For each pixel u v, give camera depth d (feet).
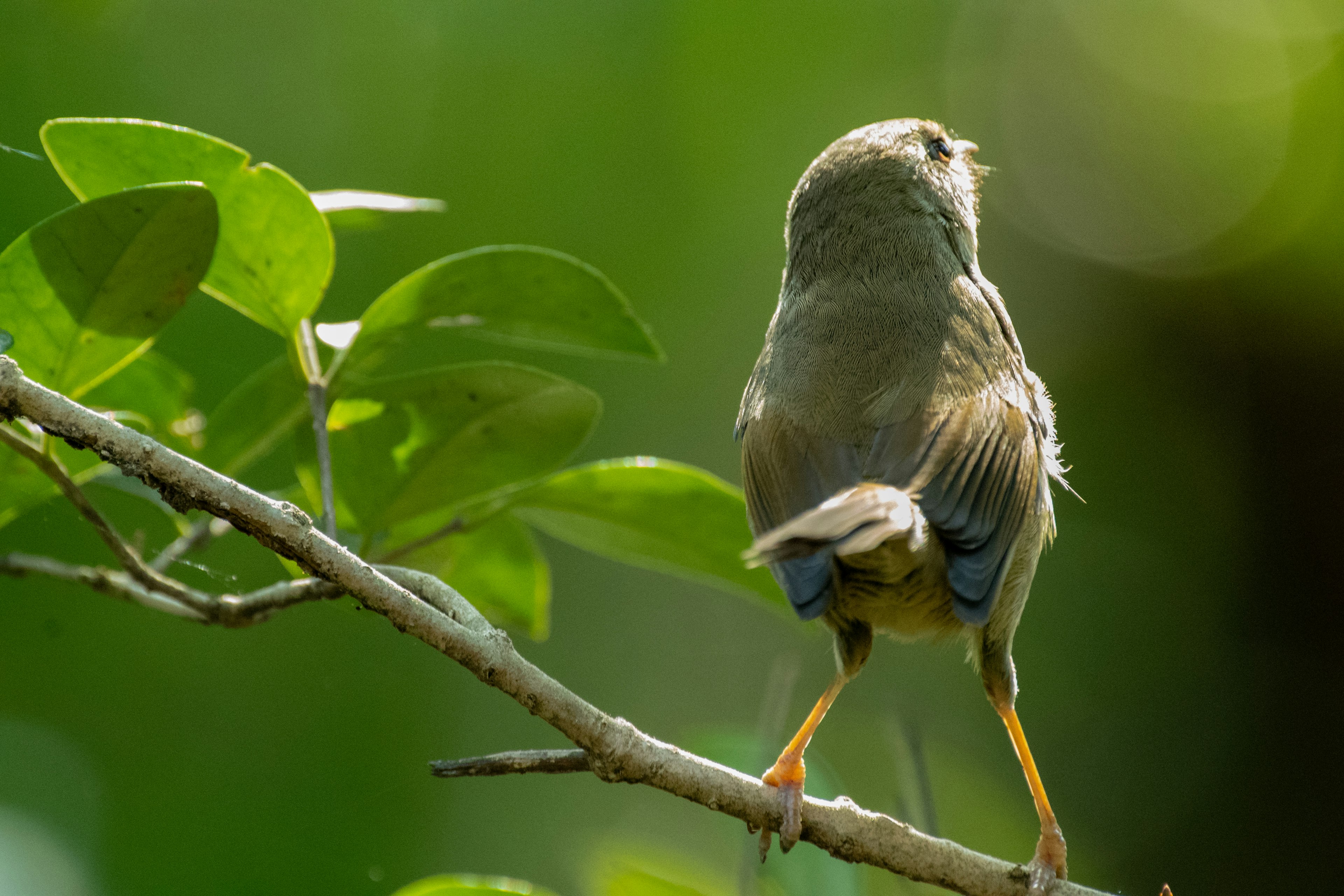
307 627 39.42
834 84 55.21
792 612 20.68
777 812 17.22
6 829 33.30
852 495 16.84
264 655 38.63
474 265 18.22
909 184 23.49
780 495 20.01
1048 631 52.42
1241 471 55.06
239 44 49.08
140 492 19.70
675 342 51.24
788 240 24.38
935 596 20.10
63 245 15.52
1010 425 20.89
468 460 19.21
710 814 36.94
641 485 20.04
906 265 22.61
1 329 15.43
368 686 39.88
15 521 32.76
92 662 36.22
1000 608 21.09
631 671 46.65
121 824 35.12
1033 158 59.11
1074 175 59.31
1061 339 58.29
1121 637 52.54
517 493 20.01
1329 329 55.57
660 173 52.90
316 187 49.16
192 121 47.73
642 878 20.34
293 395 20.72
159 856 35.45
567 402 18.69
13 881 32.60
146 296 16.43
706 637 47.32
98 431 13.65
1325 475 53.57
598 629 47.06
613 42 53.42
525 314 19.31
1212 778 49.73
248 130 48.57
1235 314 56.95
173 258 16.05
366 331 18.61
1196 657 52.13
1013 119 58.75
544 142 52.01
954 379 20.86
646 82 53.36
